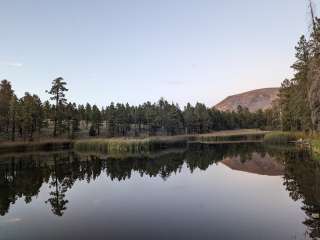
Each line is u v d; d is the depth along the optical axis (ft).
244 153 125.90
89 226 34.94
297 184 56.24
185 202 45.57
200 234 31.24
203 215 38.34
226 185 59.21
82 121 345.92
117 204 45.47
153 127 342.85
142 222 35.99
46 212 41.81
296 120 197.77
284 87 211.82
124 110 306.35
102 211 41.60
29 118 195.52
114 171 81.66
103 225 35.17
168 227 33.86
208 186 58.59
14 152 145.59
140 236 31.12
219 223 34.83
